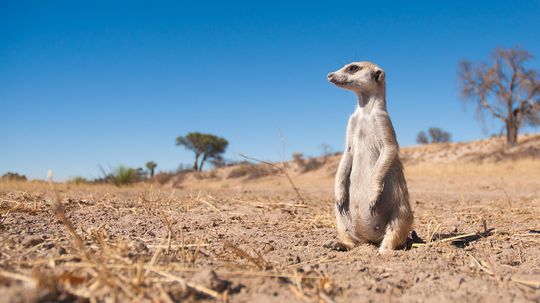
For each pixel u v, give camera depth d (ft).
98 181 10.53
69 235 2.67
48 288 1.65
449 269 2.32
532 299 1.91
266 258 2.42
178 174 19.63
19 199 4.23
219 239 2.93
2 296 1.55
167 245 2.51
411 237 3.16
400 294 1.95
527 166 14.76
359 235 2.94
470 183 11.21
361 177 2.89
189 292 1.77
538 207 5.16
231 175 20.16
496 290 2.00
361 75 2.91
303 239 3.10
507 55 22.03
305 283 1.98
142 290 1.73
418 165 20.85
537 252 2.81
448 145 24.79
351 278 2.10
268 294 1.83
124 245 2.20
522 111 22.16
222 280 1.89
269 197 6.54
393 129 2.87
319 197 7.24
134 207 4.23
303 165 22.18
